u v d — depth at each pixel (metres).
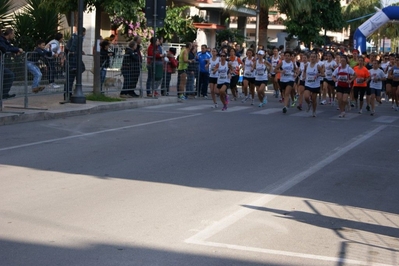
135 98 22.27
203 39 40.00
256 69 22.47
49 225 7.36
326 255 6.67
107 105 19.47
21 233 7.05
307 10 38.59
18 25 25.22
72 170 10.45
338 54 25.75
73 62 19.84
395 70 22.92
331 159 12.27
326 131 16.27
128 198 8.70
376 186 10.12
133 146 12.91
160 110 20.17
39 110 17.44
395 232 7.67
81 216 7.77
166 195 8.93
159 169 10.72
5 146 12.60
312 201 8.97
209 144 13.45
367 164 11.92
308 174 10.78
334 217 8.20
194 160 11.62
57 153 11.95
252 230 7.41
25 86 17.61
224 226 7.52
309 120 18.66
